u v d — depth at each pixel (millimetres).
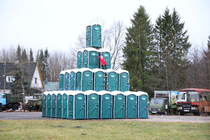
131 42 59312
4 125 19641
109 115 27797
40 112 41781
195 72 57312
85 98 26766
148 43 60750
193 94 38750
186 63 56656
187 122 24031
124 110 28609
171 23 66250
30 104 44625
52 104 29109
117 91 28812
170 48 59750
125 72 30062
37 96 48656
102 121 24312
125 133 16578
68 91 27375
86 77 28062
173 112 41469
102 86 28812
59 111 28047
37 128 18234
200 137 15242
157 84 56438
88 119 26625
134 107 29031
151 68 60531
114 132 16922
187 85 54688
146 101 29672
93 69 28891
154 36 67500
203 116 36094
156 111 40000
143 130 18094
